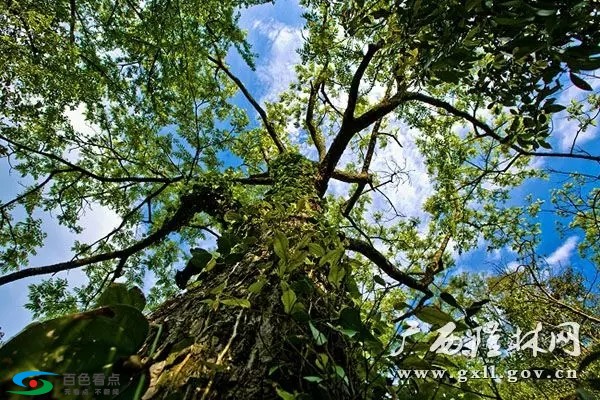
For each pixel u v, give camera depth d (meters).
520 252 6.17
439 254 6.47
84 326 1.05
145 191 8.34
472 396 1.35
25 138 6.58
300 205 2.62
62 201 7.40
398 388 1.34
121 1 6.95
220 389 1.31
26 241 7.06
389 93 6.60
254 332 1.57
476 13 1.79
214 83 7.72
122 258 6.14
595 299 6.26
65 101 6.06
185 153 7.77
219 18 7.22
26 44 5.21
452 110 5.68
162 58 6.92
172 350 1.20
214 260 1.85
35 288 6.43
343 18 3.01
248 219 2.88
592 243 7.97
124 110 7.35
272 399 1.31
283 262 1.51
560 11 1.40
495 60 2.09
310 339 1.44
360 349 1.50
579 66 1.41
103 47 7.02
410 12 2.09
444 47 1.91
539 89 2.22
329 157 5.34
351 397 1.30
